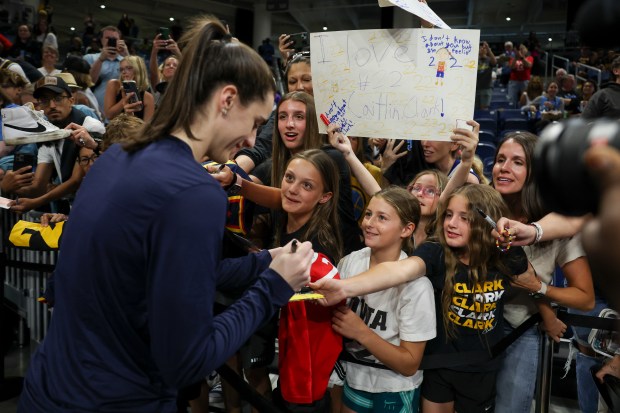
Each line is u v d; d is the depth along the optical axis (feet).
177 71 3.53
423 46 6.10
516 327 6.41
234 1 57.62
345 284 4.92
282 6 55.88
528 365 6.35
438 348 5.83
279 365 5.49
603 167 1.63
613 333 6.14
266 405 4.93
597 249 1.60
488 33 61.36
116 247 3.23
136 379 3.45
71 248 3.43
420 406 6.12
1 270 8.54
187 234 3.09
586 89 27.76
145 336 3.46
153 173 3.24
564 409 9.12
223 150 3.68
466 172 6.27
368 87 6.36
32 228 7.61
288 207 6.12
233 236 5.45
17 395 8.89
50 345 3.63
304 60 8.46
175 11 56.80
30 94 12.44
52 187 9.57
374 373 5.76
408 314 5.44
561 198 1.80
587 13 1.82
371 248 5.82
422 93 6.18
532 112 27.37
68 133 8.48
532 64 36.99
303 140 7.09
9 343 10.89
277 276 3.64
